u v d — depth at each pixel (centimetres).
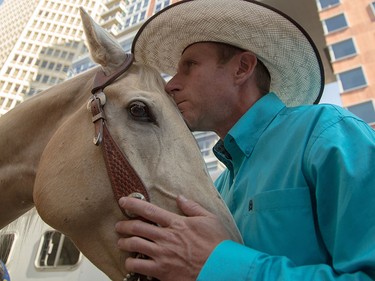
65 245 483
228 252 82
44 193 111
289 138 112
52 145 121
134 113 109
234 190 121
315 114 112
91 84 133
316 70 165
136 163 103
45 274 466
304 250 93
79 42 3988
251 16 145
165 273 85
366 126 104
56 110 135
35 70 3712
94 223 103
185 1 146
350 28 1274
